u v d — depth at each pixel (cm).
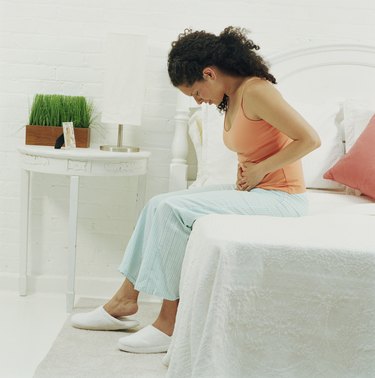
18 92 341
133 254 262
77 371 223
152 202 255
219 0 340
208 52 233
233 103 241
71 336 261
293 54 340
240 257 173
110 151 319
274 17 343
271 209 236
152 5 339
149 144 348
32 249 350
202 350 169
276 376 173
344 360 173
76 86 343
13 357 247
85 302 329
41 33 338
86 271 354
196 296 176
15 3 335
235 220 201
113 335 266
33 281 348
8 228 348
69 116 333
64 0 336
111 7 338
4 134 343
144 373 224
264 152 241
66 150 308
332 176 304
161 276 234
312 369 174
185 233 233
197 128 329
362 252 174
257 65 237
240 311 173
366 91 344
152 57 342
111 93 316
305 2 343
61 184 347
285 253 174
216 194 238
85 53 340
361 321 172
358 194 305
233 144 245
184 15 340
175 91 344
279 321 174
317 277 173
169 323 246
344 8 344
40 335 275
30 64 339
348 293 173
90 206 350
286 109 226
